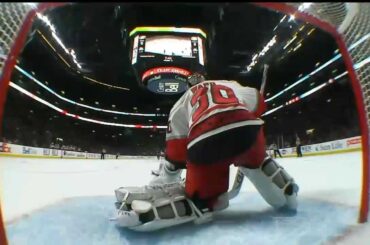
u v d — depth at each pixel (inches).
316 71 1026.7
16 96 866.8
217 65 1364.4
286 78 1304.1
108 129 1525.6
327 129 867.4
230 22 1009.5
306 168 283.0
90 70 1376.7
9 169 317.7
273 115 1309.1
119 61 1346.0
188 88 103.9
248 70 1385.3
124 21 1027.3
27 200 117.6
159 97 1525.6
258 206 101.2
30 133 946.7
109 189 157.6
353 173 196.9
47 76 1235.9
